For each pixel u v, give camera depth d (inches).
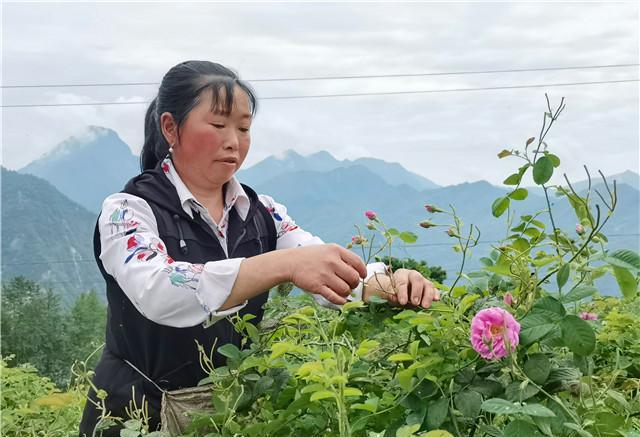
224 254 92.7
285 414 74.0
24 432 115.4
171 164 91.7
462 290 82.7
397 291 84.5
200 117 89.0
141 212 87.9
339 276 75.7
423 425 70.8
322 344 79.4
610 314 105.3
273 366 78.8
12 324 2849.4
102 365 93.4
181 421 81.3
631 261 72.4
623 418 71.9
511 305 78.2
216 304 77.4
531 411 59.9
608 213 72.4
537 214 84.0
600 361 99.1
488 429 68.6
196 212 90.9
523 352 71.6
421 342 79.0
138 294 80.7
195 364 90.2
